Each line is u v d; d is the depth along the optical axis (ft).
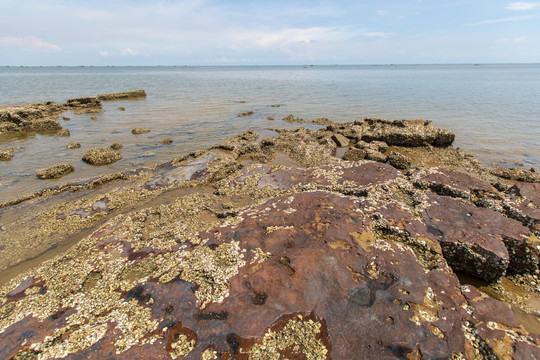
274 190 9.32
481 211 6.64
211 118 22.88
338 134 16.78
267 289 4.50
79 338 4.01
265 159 13.38
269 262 5.00
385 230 6.07
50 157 13.92
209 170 11.07
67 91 42.70
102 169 12.46
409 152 14.89
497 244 5.72
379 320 4.05
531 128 19.06
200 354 3.75
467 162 13.26
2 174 11.88
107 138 17.21
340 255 5.00
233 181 10.12
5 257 6.98
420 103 29.50
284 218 6.24
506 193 8.38
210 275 4.89
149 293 4.71
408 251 5.30
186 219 7.95
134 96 36.11
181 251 5.69
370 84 56.03
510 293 5.60
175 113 24.94
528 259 5.85
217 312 4.24
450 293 4.53
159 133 18.35
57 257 6.26
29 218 8.48
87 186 10.29
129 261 5.72
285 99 33.96
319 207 6.47
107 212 8.75
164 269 5.22
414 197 7.48
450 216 6.56
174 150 14.97
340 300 4.31
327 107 27.84
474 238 5.87
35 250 7.22
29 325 4.32
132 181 10.73
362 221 6.01
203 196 9.25
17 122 20.21
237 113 24.98
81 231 7.95
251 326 4.01
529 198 7.89
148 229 7.52
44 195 9.78
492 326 4.07
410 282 4.64
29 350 3.90
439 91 41.68
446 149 15.07
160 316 4.29
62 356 3.77
